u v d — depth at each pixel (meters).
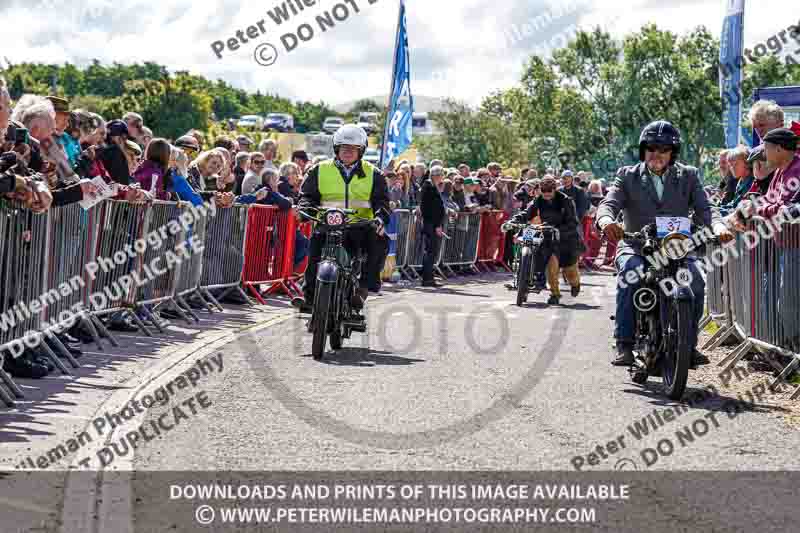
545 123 68.19
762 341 7.66
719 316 9.64
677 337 6.55
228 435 5.32
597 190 23.84
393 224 17.20
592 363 8.26
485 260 21.08
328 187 8.70
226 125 44.78
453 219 19.48
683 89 62.62
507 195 21.62
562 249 14.51
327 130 77.12
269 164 13.55
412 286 16.89
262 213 12.55
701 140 60.25
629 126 64.94
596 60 68.31
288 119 57.53
